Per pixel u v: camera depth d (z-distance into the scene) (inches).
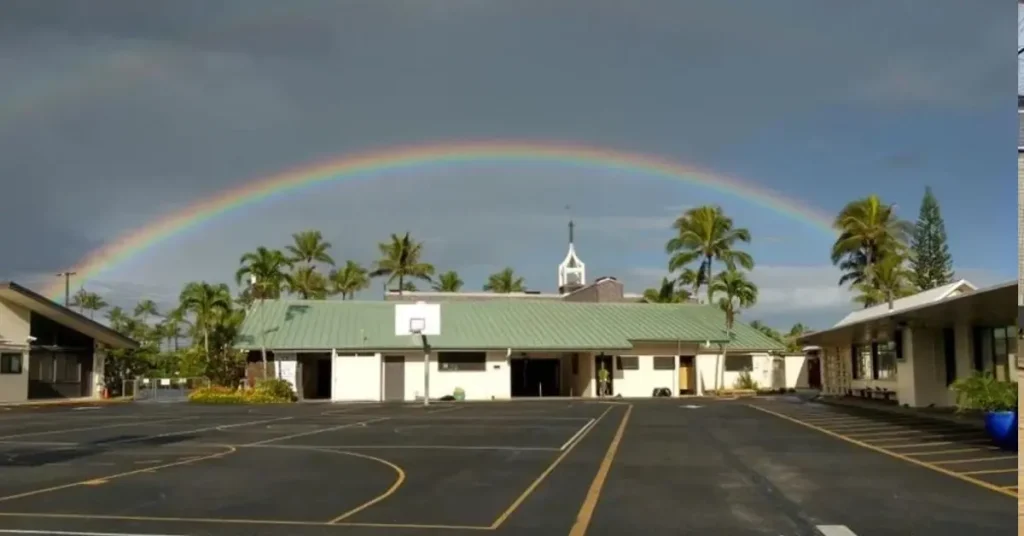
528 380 2295.8
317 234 3021.7
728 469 607.5
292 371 1959.9
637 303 2431.1
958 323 1167.0
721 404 1599.4
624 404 1633.9
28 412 1408.7
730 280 2277.3
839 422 1055.0
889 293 2038.6
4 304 1748.3
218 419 1200.2
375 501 475.8
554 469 612.1
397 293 2652.6
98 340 2007.9
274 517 430.3
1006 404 741.9
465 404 1686.8
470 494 498.9
